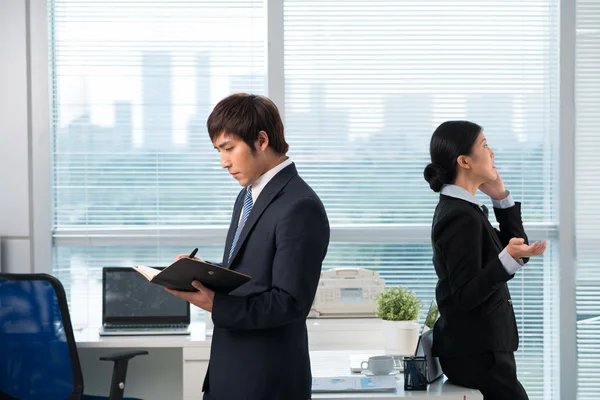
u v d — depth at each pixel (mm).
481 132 2893
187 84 4082
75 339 3463
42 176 3994
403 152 4125
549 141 4148
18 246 3975
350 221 4129
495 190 3078
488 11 4121
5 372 3146
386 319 3365
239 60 4098
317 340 3582
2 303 3121
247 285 2203
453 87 4125
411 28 4113
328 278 3688
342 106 4109
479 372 2789
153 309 3697
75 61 4047
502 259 2654
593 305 4141
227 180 4109
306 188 2230
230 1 4082
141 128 4074
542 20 4141
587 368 4141
